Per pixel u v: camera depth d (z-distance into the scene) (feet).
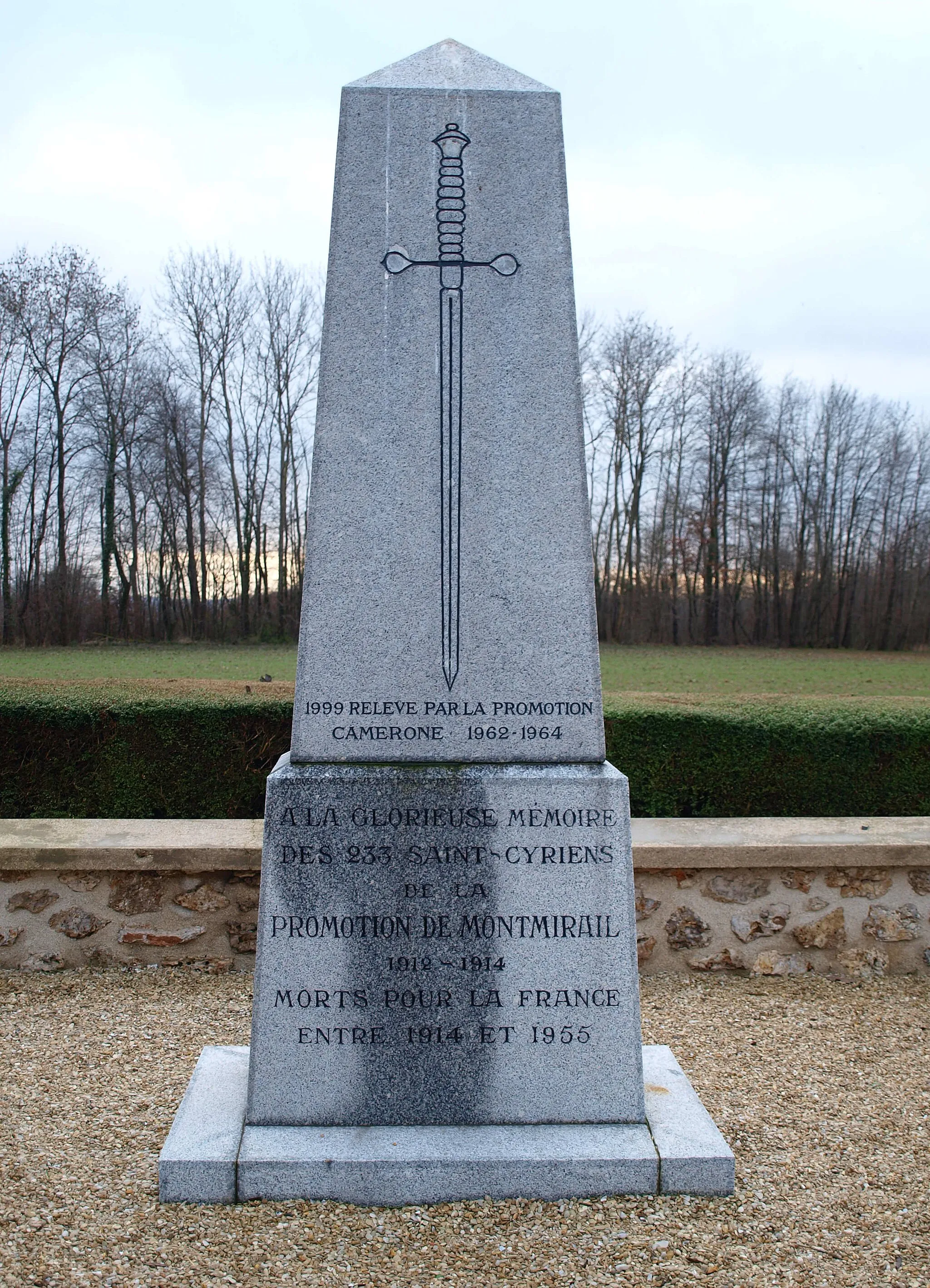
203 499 120.06
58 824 18.63
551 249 10.50
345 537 10.34
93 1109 11.79
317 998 9.95
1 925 16.88
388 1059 9.98
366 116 10.47
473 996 10.00
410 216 10.44
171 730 21.72
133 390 116.16
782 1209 9.68
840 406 133.69
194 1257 8.71
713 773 21.72
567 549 10.45
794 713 22.40
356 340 10.38
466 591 10.39
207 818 21.91
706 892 17.24
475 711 10.39
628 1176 9.68
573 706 10.41
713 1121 11.46
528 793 10.02
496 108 10.53
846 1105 12.35
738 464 134.41
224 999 15.89
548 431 10.45
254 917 17.11
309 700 10.32
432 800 9.97
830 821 19.25
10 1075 12.85
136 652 107.55
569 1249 8.89
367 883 9.96
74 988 16.21
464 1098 10.02
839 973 17.21
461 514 10.39
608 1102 10.10
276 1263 8.66
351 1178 9.47
